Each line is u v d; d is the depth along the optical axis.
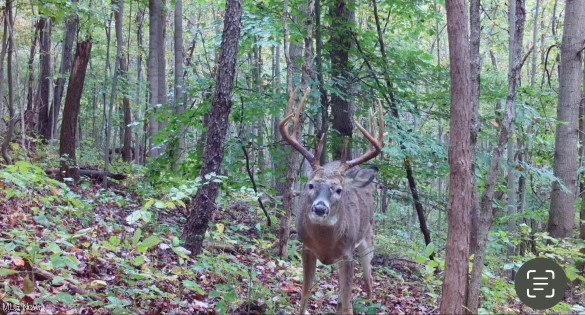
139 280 6.32
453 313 5.28
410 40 14.77
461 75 5.26
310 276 6.66
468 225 5.30
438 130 18.69
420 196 13.20
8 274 5.30
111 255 6.38
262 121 14.49
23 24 18.91
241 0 8.20
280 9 11.84
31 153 15.83
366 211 7.62
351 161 6.73
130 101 24.12
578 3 10.90
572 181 11.04
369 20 13.84
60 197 9.42
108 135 14.21
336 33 11.79
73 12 12.64
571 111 11.05
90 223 8.55
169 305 5.98
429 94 11.84
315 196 6.27
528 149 14.57
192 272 6.93
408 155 10.37
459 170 5.27
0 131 15.73
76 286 5.67
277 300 6.46
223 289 6.19
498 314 6.46
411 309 7.58
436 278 8.77
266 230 11.26
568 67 11.05
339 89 11.33
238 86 11.97
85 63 12.59
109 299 5.34
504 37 19.67
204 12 24.84
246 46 12.12
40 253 6.20
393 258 11.71
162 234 8.85
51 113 20.30
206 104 11.22
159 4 16.42
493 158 5.94
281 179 11.42
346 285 6.56
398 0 12.29
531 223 15.98
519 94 11.85
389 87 11.66
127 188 13.70
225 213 12.34
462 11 5.26
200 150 11.43
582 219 12.66
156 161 11.80
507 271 10.66
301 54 14.80
